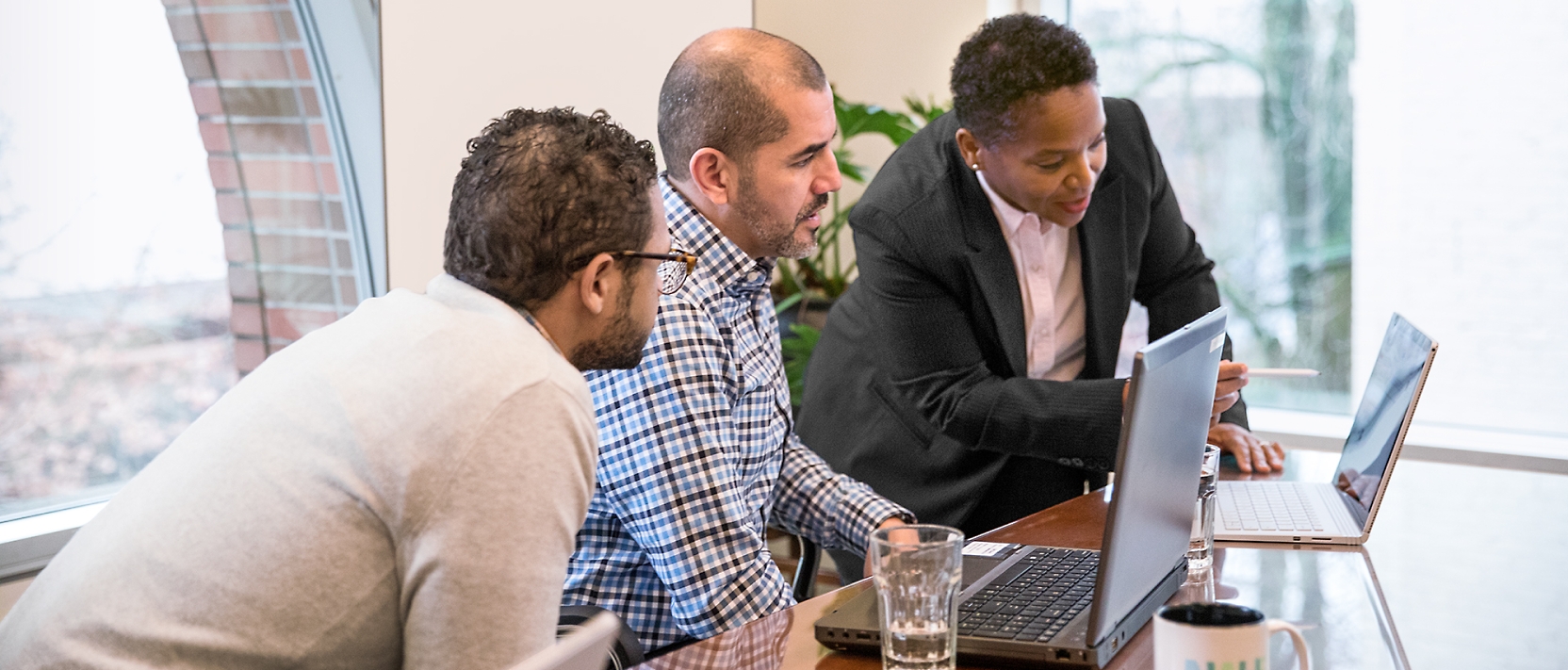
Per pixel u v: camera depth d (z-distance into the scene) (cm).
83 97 246
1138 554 111
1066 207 185
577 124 119
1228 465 207
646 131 290
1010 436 188
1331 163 344
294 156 278
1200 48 357
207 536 105
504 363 106
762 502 168
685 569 142
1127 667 107
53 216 243
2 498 239
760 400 163
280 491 105
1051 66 172
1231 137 356
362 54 269
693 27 300
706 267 154
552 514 106
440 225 253
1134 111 212
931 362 197
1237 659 79
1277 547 157
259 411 109
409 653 104
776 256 161
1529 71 304
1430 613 140
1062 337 212
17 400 240
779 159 153
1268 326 358
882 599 103
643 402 143
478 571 102
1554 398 311
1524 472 251
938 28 370
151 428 262
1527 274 311
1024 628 112
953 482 211
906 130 344
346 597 104
